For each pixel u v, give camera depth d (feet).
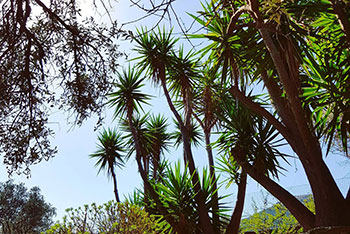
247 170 17.54
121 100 28.55
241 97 15.89
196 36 16.83
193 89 25.23
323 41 15.16
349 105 13.46
